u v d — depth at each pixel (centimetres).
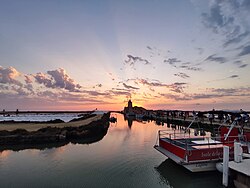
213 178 1256
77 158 1884
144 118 9188
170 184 1228
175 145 1468
